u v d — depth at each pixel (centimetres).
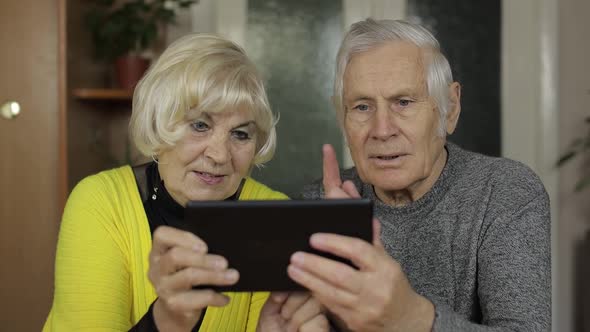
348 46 130
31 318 253
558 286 294
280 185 289
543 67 283
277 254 89
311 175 289
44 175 252
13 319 252
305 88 287
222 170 125
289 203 86
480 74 285
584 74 292
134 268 129
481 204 127
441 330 94
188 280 89
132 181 137
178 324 100
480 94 285
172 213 134
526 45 284
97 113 286
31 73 251
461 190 133
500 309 110
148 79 125
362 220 87
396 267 88
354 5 285
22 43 251
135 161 292
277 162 288
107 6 286
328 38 286
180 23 297
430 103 128
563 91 293
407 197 138
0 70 250
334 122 288
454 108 138
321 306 103
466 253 126
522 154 286
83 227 127
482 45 285
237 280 90
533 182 128
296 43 286
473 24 284
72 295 120
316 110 288
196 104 119
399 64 125
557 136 286
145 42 278
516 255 116
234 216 87
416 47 127
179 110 120
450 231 130
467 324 96
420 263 133
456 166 138
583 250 294
